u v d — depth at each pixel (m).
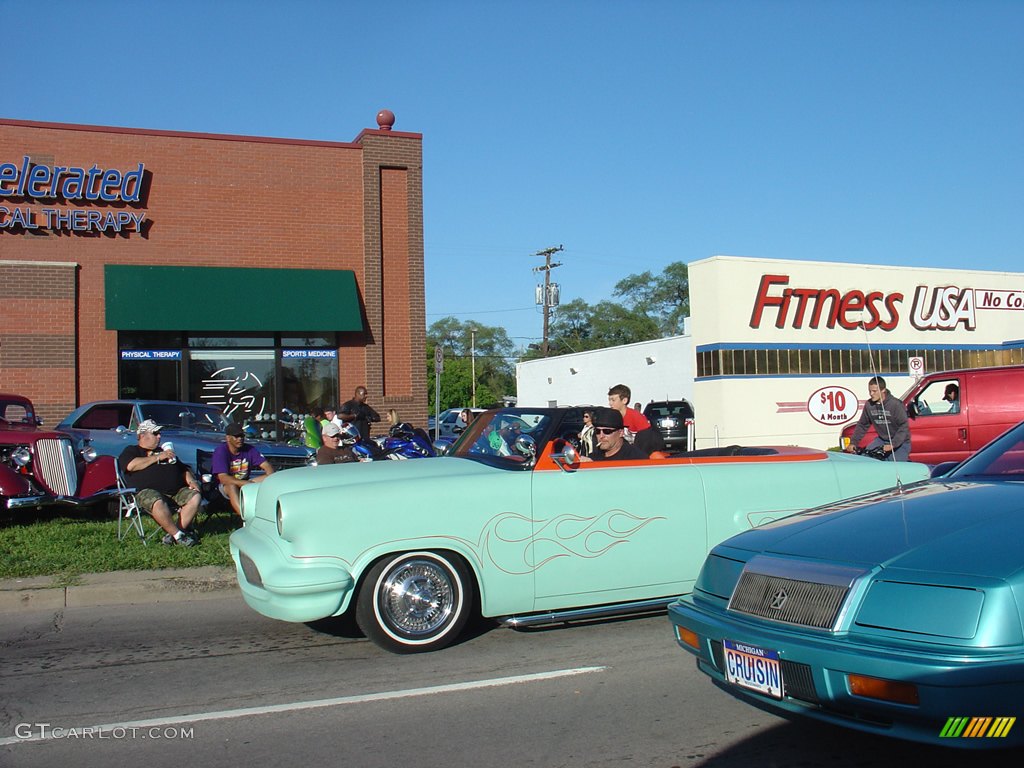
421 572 6.18
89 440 13.00
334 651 6.39
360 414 15.00
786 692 3.87
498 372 93.94
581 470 6.57
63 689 5.62
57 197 17.17
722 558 4.55
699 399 23.06
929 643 3.49
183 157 18.00
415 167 19.52
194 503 9.79
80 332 17.19
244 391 18.25
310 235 18.75
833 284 23.47
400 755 4.49
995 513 4.12
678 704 5.14
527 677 5.69
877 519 4.35
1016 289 25.84
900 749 4.40
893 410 11.41
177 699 5.41
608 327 92.94
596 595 6.49
